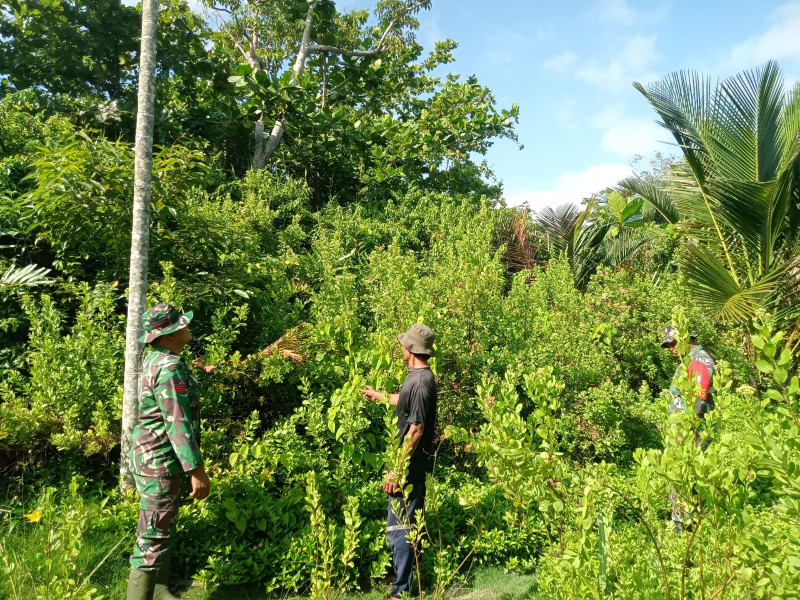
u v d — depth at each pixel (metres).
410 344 3.80
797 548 2.17
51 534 2.51
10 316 5.24
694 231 10.23
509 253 12.45
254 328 6.04
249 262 6.63
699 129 9.67
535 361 5.78
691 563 2.71
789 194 9.03
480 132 15.80
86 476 4.29
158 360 3.24
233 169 13.42
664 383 7.36
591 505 2.37
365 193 14.45
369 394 4.29
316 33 16.06
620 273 8.30
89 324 4.54
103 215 5.45
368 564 3.94
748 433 2.03
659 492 2.39
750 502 4.46
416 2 18.91
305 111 12.19
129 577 3.21
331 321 5.25
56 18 13.14
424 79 19.92
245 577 3.55
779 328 8.27
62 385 4.30
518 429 2.73
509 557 4.25
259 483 4.06
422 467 3.74
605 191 15.34
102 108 11.76
